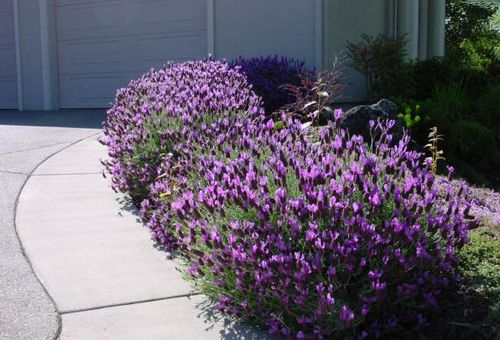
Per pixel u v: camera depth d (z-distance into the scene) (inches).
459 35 671.1
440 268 131.9
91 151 319.3
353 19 460.1
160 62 494.9
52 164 286.8
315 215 127.1
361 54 421.7
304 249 130.1
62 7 530.6
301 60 431.2
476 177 297.6
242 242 133.6
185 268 160.7
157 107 238.1
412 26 510.6
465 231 135.6
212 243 138.9
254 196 132.4
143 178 215.2
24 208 216.8
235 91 258.2
